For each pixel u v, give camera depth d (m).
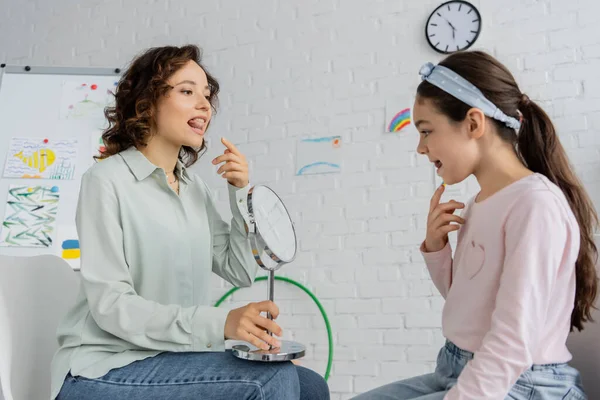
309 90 2.87
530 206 0.93
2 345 1.05
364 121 2.74
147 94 1.23
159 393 0.96
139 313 1.01
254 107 2.96
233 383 0.94
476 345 0.97
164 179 1.21
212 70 3.07
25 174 2.56
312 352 2.66
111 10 3.32
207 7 3.15
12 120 2.64
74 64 3.33
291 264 2.75
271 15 3.02
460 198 2.51
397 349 2.53
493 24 2.57
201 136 1.28
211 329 1.00
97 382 1.00
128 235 1.13
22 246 2.47
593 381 1.03
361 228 2.66
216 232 1.42
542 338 0.93
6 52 3.46
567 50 2.45
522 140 1.06
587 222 1.01
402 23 2.75
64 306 1.30
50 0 3.44
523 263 0.89
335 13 2.89
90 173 1.15
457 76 1.04
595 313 1.04
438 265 1.17
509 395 0.90
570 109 2.40
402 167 2.64
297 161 2.83
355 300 2.62
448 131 1.04
